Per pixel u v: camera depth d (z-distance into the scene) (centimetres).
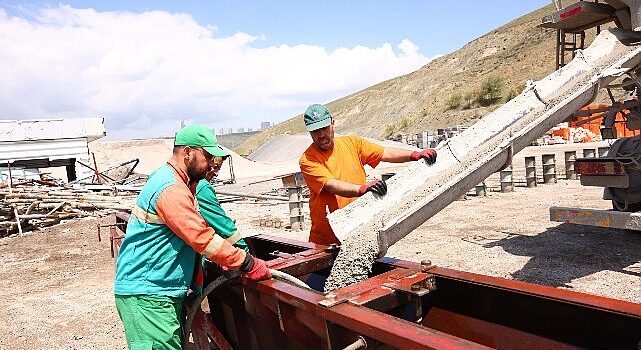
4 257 1001
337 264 331
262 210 1370
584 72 459
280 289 280
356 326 224
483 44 10206
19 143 2339
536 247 700
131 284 291
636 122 589
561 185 1328
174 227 276
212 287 299
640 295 485
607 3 541
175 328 302
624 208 655
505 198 1177
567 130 3288
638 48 475
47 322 588
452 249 732
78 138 2445
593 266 590
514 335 262
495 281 270
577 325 237
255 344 357
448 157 372
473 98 7644
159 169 295
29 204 1341
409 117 8662
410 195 348
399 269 307
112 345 504
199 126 296
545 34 8612
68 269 856
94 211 1405
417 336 197
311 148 401
